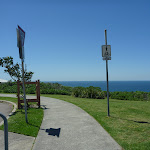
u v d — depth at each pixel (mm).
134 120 6762
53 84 28594
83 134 5102
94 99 15938
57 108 9688
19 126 5875
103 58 7355
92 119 6926
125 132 5238
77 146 4238
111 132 5234
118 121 6566
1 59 9703
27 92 20797
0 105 11359
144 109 9617
